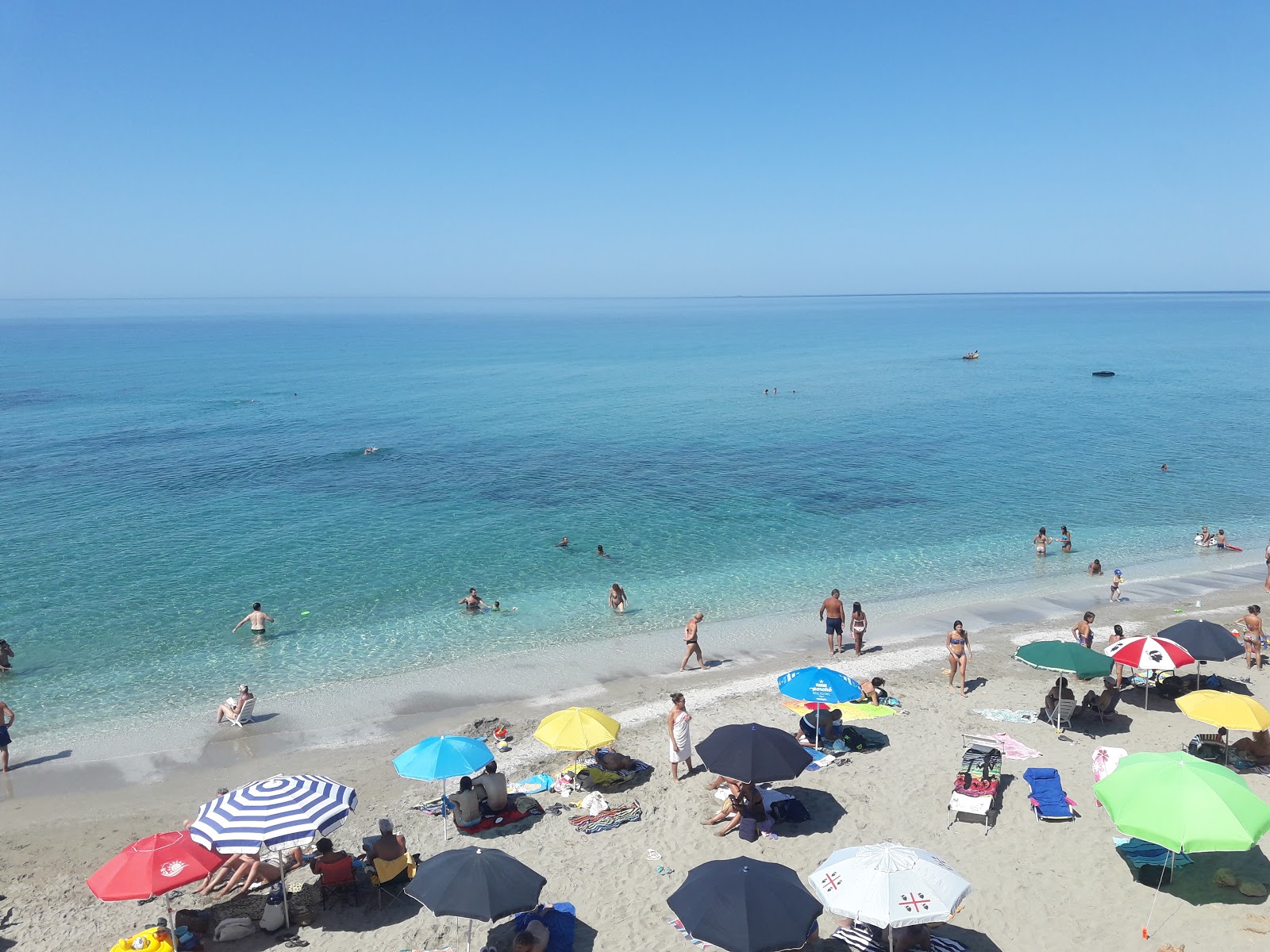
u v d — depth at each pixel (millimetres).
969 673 24719
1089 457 58094
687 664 26172
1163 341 171250
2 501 46969
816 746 19516
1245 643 24203
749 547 38781
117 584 33719
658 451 61000
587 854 15547
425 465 56594
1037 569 35594
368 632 29094
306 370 129250
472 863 12297
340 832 16922
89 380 114250
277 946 13281
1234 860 14531
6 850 16906
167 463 57469
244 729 22453
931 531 41219
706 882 11758
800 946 10984
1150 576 34562
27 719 23156
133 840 17297
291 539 39688
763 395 93500
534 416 79250
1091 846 15188
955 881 11750
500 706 23609
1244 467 54594
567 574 35125
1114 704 20641
